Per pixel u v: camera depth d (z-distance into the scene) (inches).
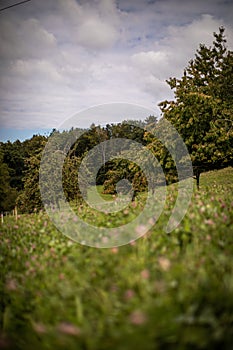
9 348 113.0
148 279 95.3
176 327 85.1
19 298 121.2
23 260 149.1
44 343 102.7
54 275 120.3
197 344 85.7
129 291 91.4
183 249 121.7
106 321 90.7
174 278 94.7
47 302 109.2
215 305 89.4
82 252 135.5
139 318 82.9
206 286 91.4
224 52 524.1
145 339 85.3
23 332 116.8
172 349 86.3
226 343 86.8
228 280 93.0
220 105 434.6
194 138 395.9
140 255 115.5
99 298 99.3
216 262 104.7
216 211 155.9
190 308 85.6
